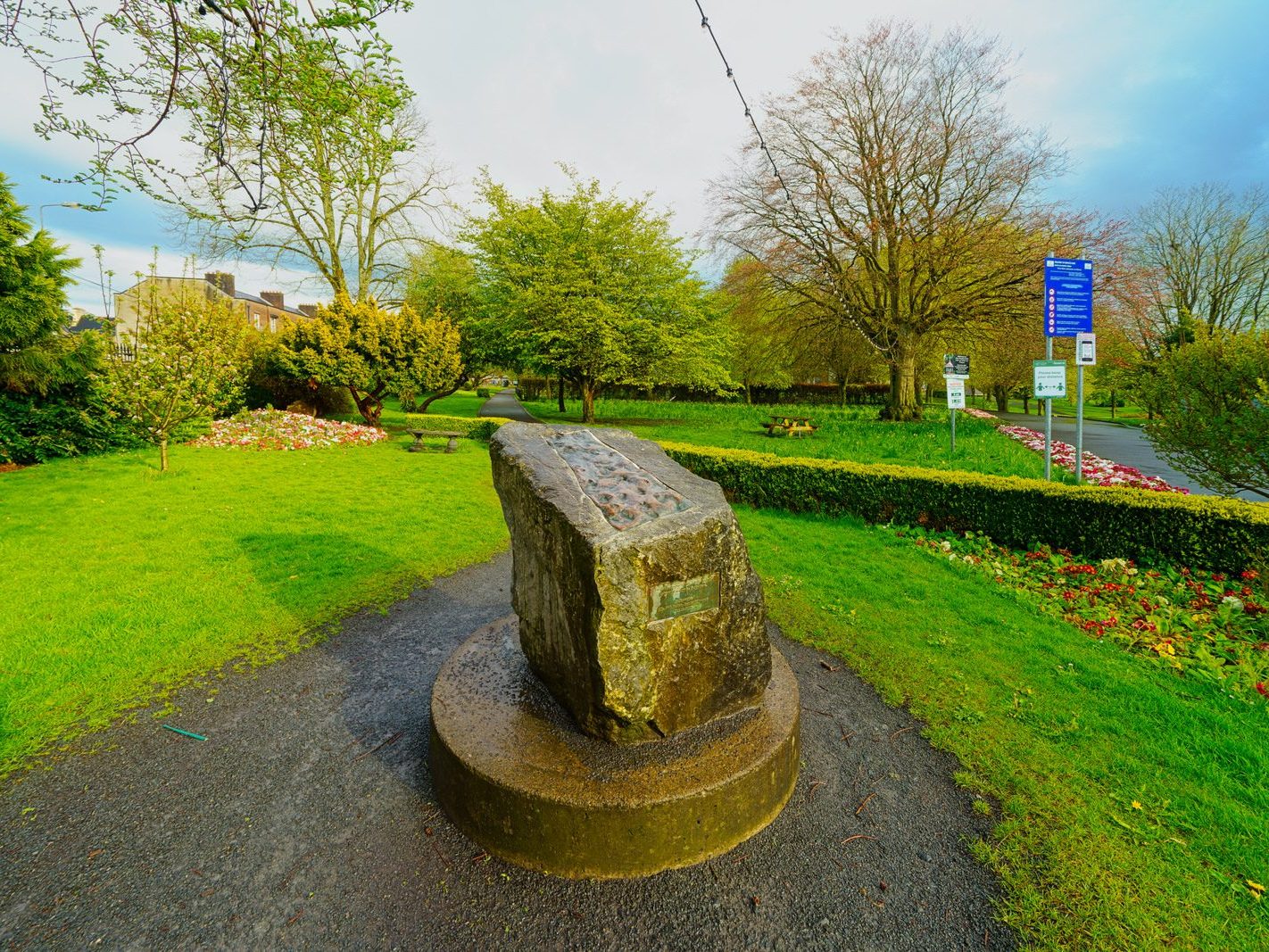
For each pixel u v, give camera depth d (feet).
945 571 17.69
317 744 9.64
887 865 7.39
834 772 9.09
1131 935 6.36
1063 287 24.99
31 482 25.45
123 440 32.60
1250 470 19.81
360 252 61.62
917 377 77.15
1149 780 8.63
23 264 28.78
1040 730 9.88
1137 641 13.03
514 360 64.54
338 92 10.50
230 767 9.04
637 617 7.10
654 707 7.41
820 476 24.36
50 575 15.56
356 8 9.02
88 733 9.69
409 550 19.02
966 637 13.34
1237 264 76.84
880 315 58.03
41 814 7.99
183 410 28.30
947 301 55.36
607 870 7.06
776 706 8.69
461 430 47.50
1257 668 11.66
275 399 50.88
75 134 9.38
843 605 15.16
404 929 6.54
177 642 12.51
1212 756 9.13
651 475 8.63
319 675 11.74
